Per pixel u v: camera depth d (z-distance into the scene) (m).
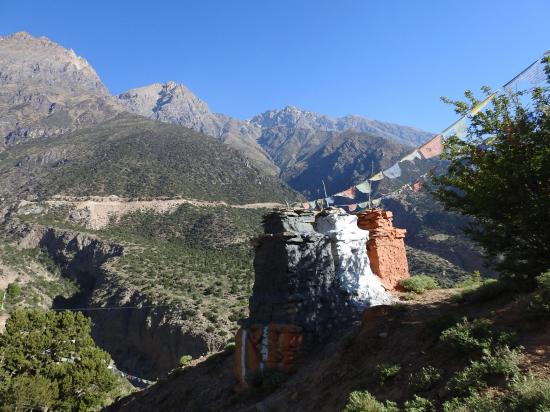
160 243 104.88
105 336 77.00
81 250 106.56
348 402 7.65
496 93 11.02
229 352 16.47
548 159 9.22
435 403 6.25
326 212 13.73
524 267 9.74
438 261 65.38
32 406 24.06
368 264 13.84
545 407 4.90
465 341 7.25
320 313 12.14
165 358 63.34
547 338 6.81
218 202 133.88
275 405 9.68
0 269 98.75
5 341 26.91
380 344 9.46
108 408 19.50
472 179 10.95
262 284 12.84
